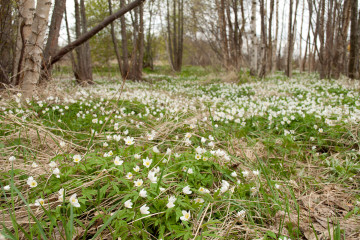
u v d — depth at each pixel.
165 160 2.49
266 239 1.87
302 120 4.59
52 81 5.85
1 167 2.70
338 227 1.90
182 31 25.05
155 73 25.89
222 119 4.63
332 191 2.83
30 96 5.36
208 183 2.57
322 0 14.13
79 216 2.05
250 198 2.41
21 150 3.22
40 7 5.22
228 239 1.91
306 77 17.20
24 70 5.33
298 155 3.56
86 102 5.40
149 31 27.53
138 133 4.11
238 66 14.06
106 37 21.09
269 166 3.18
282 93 9.03
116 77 16.17
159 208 1.96
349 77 12.98
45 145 3.38
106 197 2.13
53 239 1.80
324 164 3.41
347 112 5.28
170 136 3.95
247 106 6.55
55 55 7.05
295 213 2.38
